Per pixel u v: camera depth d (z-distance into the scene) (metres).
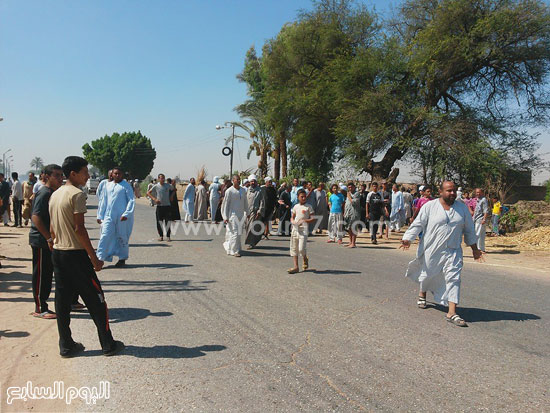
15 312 5.39
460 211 5.37
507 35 19.86
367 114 21.61
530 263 9.71
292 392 3.39
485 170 19.69
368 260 9.78
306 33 26.08
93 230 14.63
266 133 36.06
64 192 3.92
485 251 11.59
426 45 20.81
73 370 3.74
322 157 28.97
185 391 3.38
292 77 26.64
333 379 3.63
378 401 3.27
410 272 5.83
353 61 22.97
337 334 4.73
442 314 5.54
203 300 6.04
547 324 5.21
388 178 23.83
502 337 4.72
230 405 3.18
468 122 20.80
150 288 6.70
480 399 3.33
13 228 14.73
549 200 21.62
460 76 22.30
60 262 3.90
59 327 3.98
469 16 20.56
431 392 3.43
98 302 3.99
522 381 3.65
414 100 21.97
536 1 19.62
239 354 4.13
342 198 13.04
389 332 4.82
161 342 4.42
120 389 3.41
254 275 7.80
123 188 8.35
